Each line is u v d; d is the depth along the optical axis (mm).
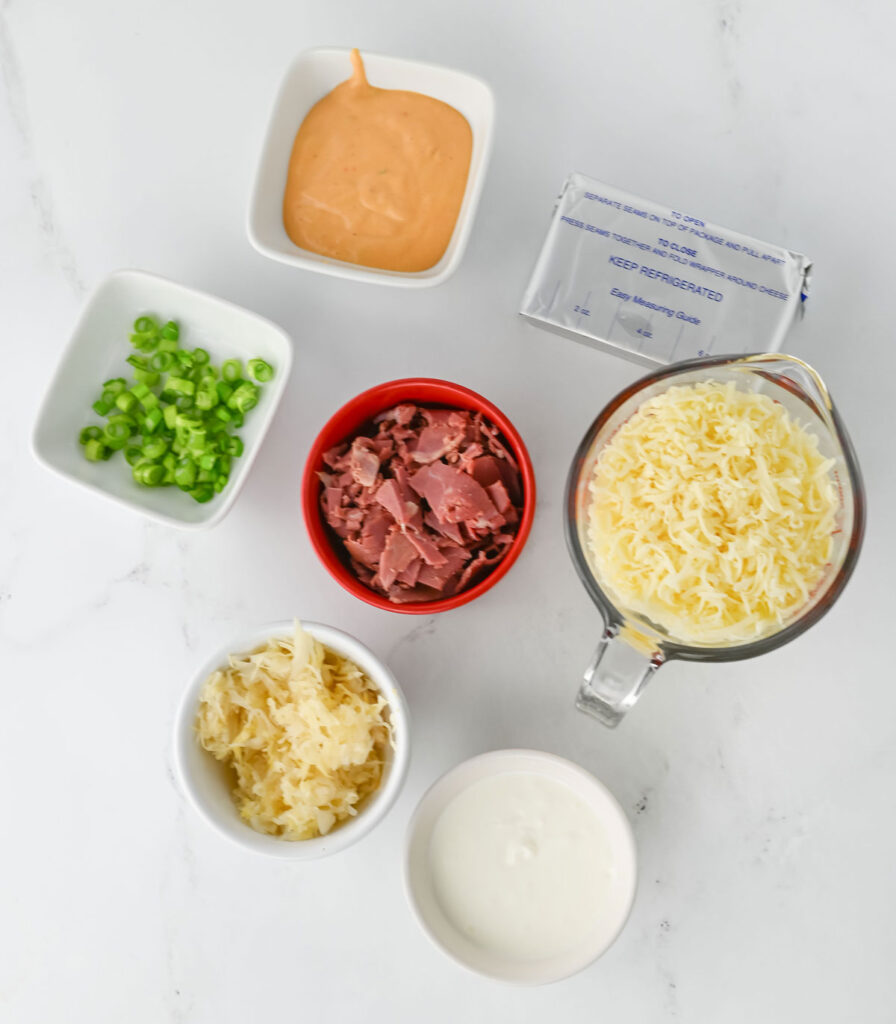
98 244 494
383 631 479
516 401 480
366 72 457
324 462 446
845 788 471
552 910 435
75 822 489
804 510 385
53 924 488
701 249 457
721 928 470
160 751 487
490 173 482
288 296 488
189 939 483
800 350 475
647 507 392
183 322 479
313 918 479
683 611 391
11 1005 487
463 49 488
